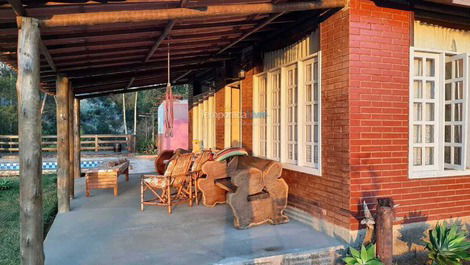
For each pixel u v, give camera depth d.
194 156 7.03
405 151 4.17
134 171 11.65
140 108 27.86
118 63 6.02
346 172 3.94
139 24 3.75
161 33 4.19
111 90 9.77
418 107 4.47
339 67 4.06
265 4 3.57
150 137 25.28
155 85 10.36
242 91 6.94
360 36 3.94
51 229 4.55
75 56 4.85
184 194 6.23
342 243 3.93
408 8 4.18
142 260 3.44
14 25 3.33
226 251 3.69
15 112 22.11
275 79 5.81
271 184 4.75
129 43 4.48
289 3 3.68
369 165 3.97
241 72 6.85
